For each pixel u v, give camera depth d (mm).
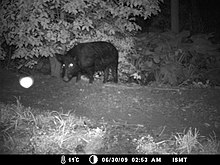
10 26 10312
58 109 9062
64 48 11500
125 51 12156
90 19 11289
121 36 12055
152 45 14031
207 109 9953
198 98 10727
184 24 19391
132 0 10586
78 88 10633
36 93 10133
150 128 8312
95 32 11719
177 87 11695
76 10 10258
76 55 10867
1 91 10086
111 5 11117
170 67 12734
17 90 10266
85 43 11055
